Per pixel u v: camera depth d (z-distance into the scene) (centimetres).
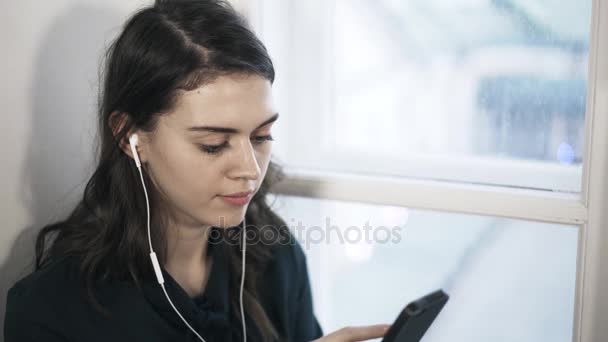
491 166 102
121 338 86
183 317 89
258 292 103
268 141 85
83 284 87
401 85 109
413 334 80
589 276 91
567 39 95
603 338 92
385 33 108
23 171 97
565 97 97
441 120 107
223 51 77
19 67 94
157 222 91
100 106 95
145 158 85
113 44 89
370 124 112
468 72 103
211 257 98
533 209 94
